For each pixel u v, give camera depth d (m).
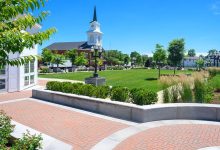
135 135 8.69
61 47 111.94
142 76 38.78
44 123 10.27
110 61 102.69
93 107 12.47
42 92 16.00
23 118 11.08
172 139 8.25
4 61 4.56
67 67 69.06
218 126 9.82
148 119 10.40
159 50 37.44
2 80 18.98
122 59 112.44
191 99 12.29
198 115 10.85
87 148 7.53
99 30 102.69
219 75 32.81
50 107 13.48
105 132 9.05
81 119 10.90
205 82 12.98
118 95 12.88
